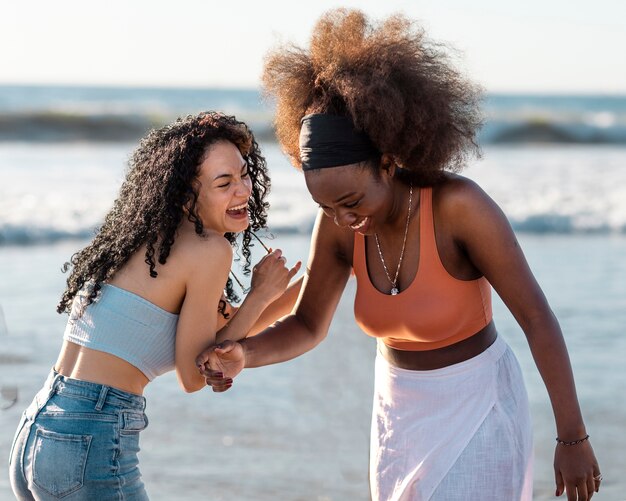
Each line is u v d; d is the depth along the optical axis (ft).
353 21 8.96
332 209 8.91
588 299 27.63
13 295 27.48
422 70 8.70
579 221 45.11
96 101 186.29
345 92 8.44
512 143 110.32
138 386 9.64
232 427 16.99
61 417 9.26
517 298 8.96
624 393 18.66
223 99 204.44
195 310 9.56
